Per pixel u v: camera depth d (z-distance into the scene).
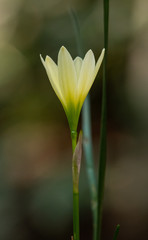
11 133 1.92
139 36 1.63
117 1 1.70
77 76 0.41
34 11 1.90
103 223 1.26
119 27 1.68
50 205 1.26
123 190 1.32
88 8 1.74
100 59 0.39
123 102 1.66
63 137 1.94
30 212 1.27
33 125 1.98
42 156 1.75
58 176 1.35
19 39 1.94
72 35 1.73
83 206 1.23
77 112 0.40
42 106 2.00
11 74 1.96
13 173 1.49
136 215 1.26
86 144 0.46
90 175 0.46
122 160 1.48
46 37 1.82
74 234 0.40
